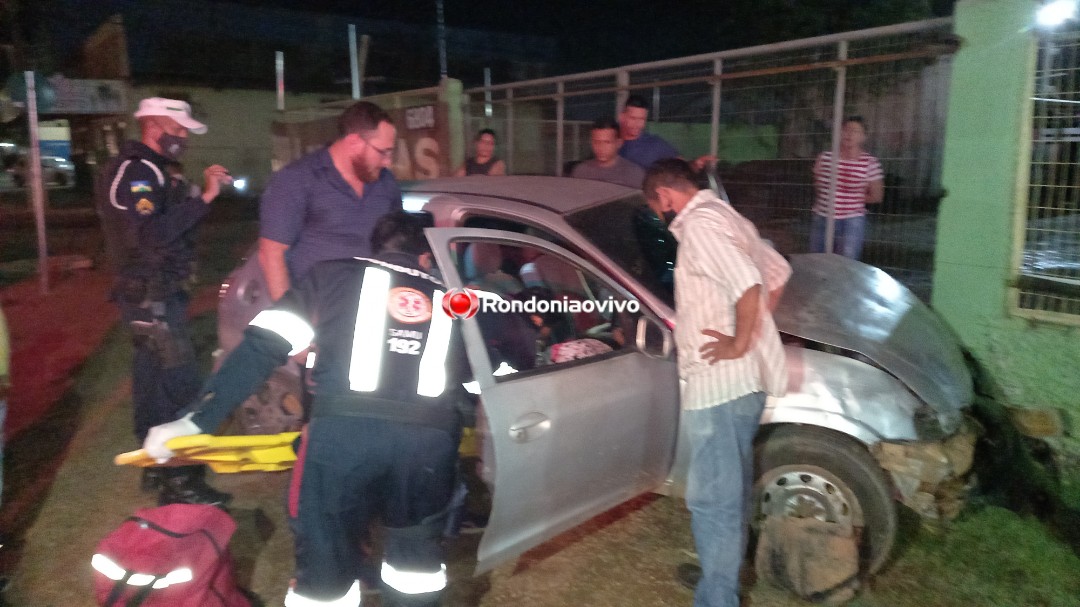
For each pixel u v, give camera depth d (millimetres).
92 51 19078
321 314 2607
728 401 2879
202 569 2834
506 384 2893
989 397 4340
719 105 5801
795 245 5570
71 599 3336
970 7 4414
